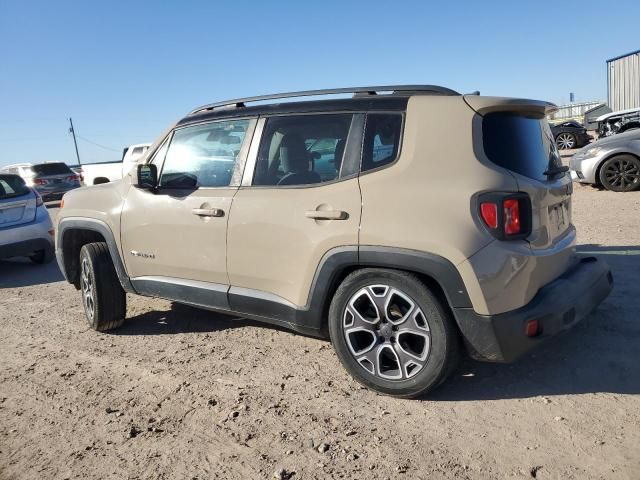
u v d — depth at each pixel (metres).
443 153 3.24
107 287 4.90
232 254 3.98
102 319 4.95
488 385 3.56
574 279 3.49
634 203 9.23
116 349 4.65
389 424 3.17
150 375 4.06
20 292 7.18
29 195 8.53
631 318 4.37
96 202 4.94
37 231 8.43
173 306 5.75
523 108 3.39
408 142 3.35
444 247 3.07
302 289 3.65
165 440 3.17
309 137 3.76
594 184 11.13
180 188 4.39
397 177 3.32
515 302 3.10
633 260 5.92
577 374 3.60
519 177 3.21
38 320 5.72
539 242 3.29
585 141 23.92
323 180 3.62
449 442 2.96
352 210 3.40
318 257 3.53
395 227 3.22
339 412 3.34
